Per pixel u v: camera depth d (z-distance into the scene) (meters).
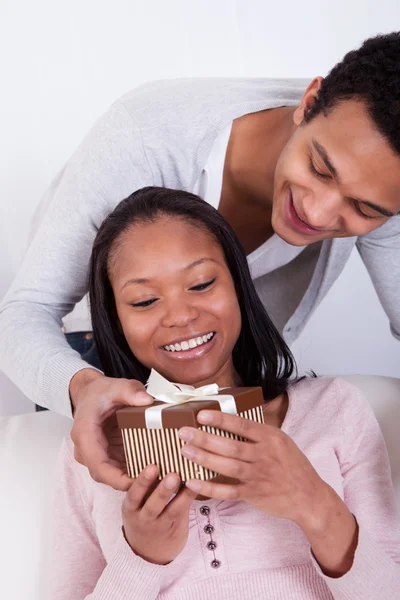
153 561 1.01
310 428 1.21
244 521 1.11
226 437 0.86
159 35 2.48
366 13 2.67
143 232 1.13
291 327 1.57
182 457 0.86
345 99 1.05
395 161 1.02
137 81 2.48
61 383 1.11
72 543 1.21
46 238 1.29
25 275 1.29
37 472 1.34
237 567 1.09
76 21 2.41
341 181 1.05
